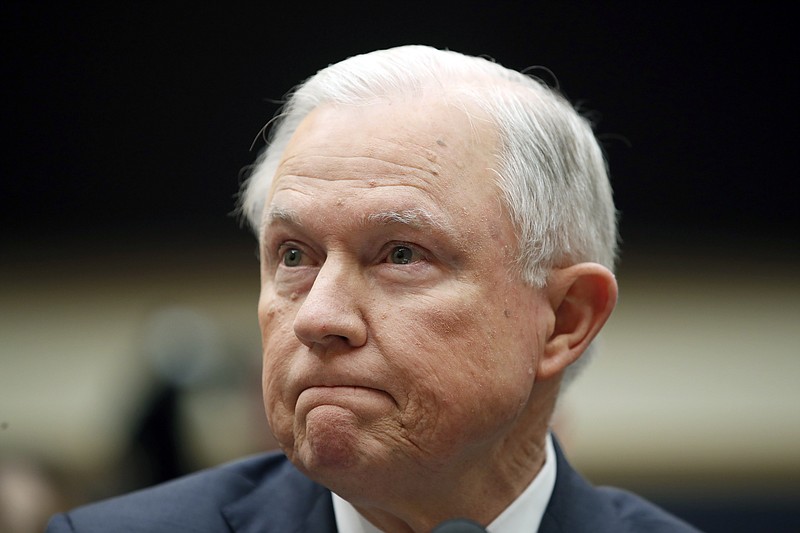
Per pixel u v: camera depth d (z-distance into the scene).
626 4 6.34
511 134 1.66
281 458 2.07
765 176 6.59
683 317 6.59
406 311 1.53
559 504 1.86
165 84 6.61
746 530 5.09
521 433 1.75
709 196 6.61
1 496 2.67
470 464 1.65
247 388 3.75
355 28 6.25
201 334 3.94
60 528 1.86
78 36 6.61
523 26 6.18
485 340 1.57
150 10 6.55
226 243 6.70
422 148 1.57
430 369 1.52
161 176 6.67
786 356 6.43
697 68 6.45
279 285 1.64
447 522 1.32
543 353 1.71
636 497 2.11
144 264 6.70
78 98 6.64
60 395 6.31
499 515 1.76
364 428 1.52
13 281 6.66
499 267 1.59
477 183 1.59
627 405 6.25
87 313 6.63
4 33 6.57
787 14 6.40
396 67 1.67
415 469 1.56
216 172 6.66
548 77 6.27
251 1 6.43
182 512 1.88
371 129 1.59
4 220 6.68
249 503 1.91
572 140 1.77
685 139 6.54
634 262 6.64
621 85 6.40
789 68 6.48
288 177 1.62
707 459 6.00
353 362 1.52
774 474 5.84
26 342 6.54
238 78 6.54
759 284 6.64
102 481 3.59
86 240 6.71
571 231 1.75
